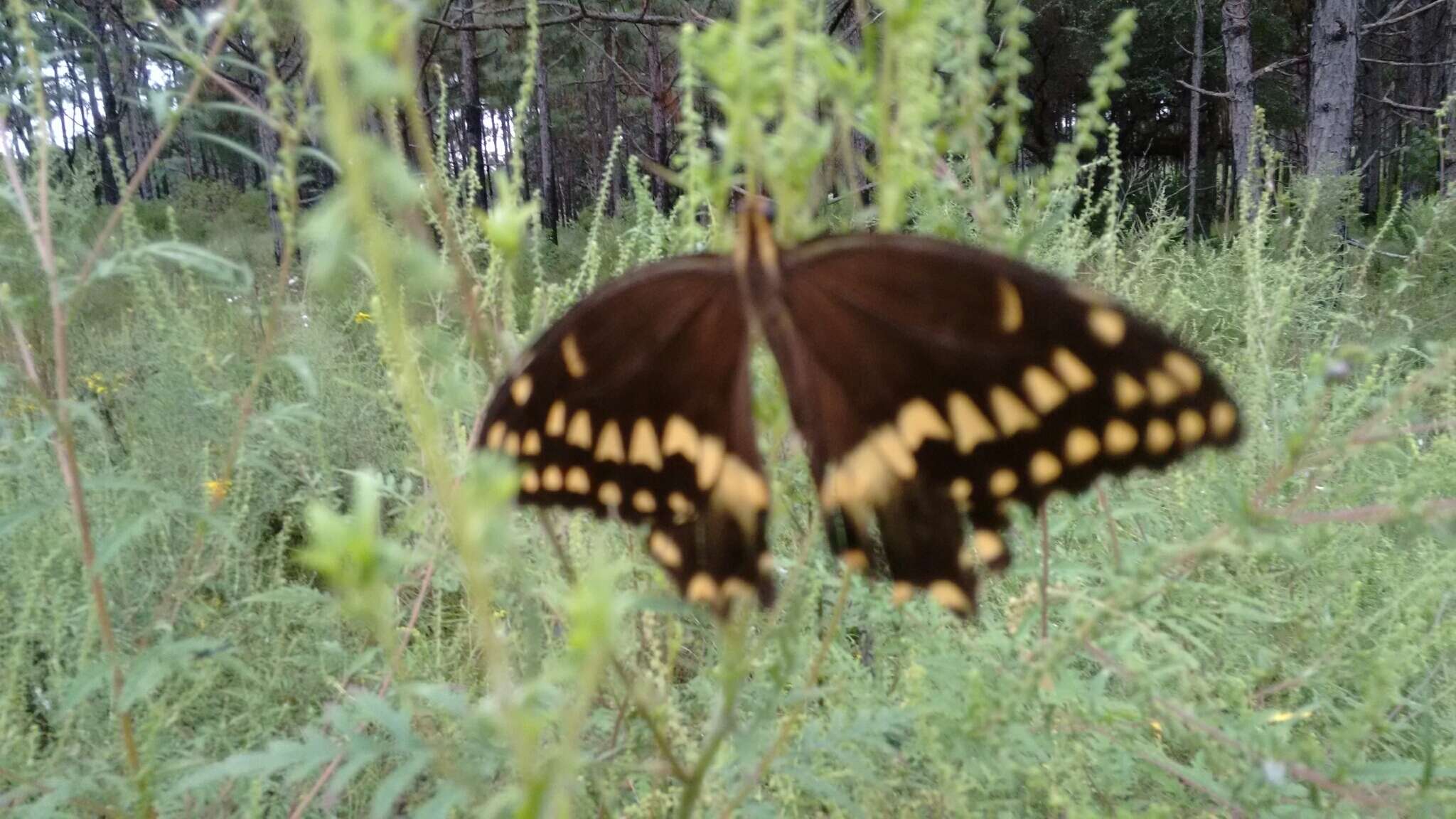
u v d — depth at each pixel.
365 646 0.37
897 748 0.29
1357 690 0.31
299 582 0.45
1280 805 0.25
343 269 0.17
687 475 0.23
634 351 0.23
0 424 0.28
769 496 0.23
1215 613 0.30
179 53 0.26
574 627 0.16
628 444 0.23
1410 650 0.27
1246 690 0.27
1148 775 0.28
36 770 0.30
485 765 0.22
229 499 0.39
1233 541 0.23
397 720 0.22
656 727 0.23
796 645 0.22
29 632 0.32
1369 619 0.30
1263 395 0.38
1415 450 0.34
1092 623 0.24
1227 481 0.32
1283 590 0.33
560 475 0.23
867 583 0.29
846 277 0.22
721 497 0.23
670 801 0.26
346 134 0.15
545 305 0.30
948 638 0.28
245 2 0.25
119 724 0.30
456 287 0.22
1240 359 0.46
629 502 0.23
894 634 0.30
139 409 0.56
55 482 0.36
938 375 0.23
